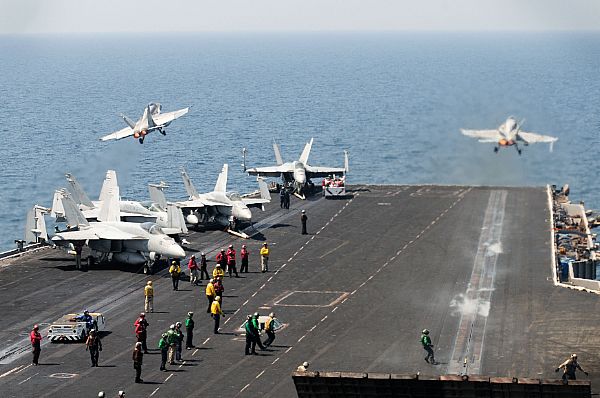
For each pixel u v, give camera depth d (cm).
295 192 13188
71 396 6044
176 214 9712
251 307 7956
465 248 9975
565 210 12288
